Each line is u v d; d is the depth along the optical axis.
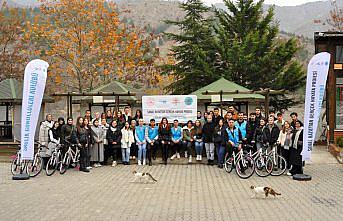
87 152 17.92
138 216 10.16
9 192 13.26
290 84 36.31
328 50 24.94
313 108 15.31
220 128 18.42
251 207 11.05
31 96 15.92
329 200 11.91
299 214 10.30
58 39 38.38
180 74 38.34
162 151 19.84
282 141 16.47
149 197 12.35
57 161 16.86
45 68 15.98
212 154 19.36
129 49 39.16
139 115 21.16
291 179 15.46
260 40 36.25
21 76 42.62
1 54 42.78
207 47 37.50
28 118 15.95
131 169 18.30
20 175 15.83
